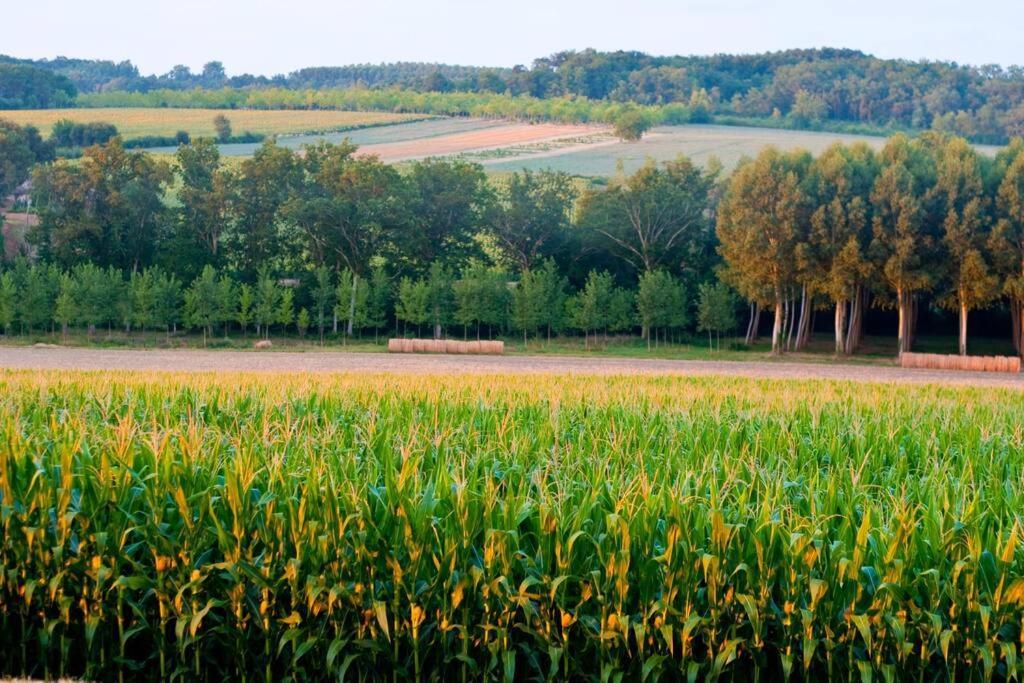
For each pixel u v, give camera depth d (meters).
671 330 95.81
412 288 92.94
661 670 11.90
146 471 13.87
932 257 79.69
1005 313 93.75
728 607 11.81
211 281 90.81
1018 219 76.50
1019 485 15.01
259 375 35.97
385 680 12.47
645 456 16.70
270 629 12.35
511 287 97.69
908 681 11.95
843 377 62.00
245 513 12.30
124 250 104.69
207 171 110.38
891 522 12.12
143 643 13.20
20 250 108.25
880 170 84.88
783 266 82.06
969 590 11.45
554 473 13.91
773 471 15.27
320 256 102.12
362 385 27.38
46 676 12.72
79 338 90.50
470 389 26.81
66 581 12.80
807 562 11.65
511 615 12.11
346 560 12.09
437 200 103.62
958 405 26.95
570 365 70.69
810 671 12.30
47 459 14.01
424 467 15.95
